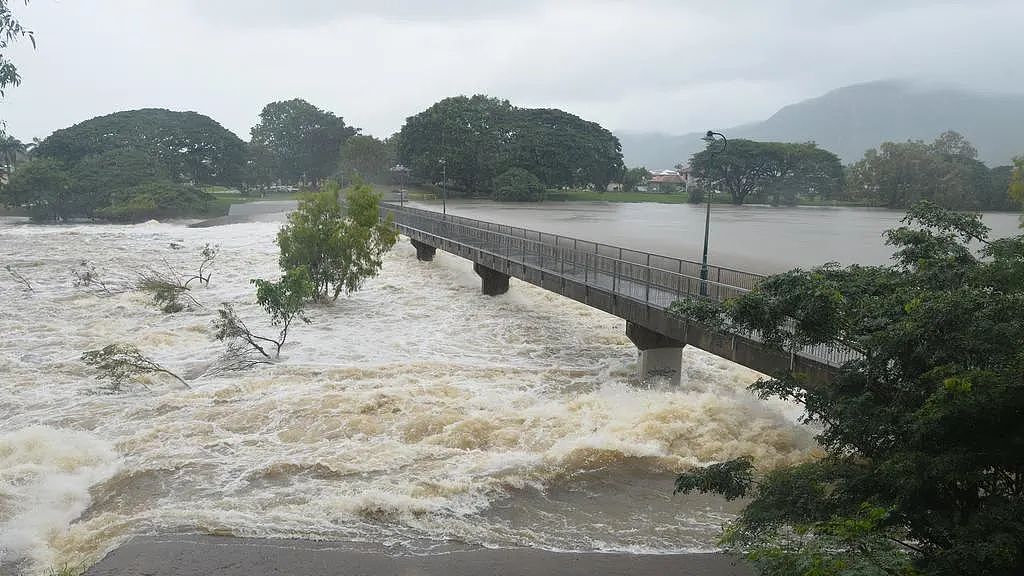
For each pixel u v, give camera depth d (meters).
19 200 101.75
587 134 143.12
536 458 18.81
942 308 9.66
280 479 17.45
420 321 36.00
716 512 16.33
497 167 134.75
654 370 25.73
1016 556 8.09
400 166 153.12
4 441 18.62
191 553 14.12
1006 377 8.49
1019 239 13.40
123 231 86.56
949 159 76.00
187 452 18.92
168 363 27.59
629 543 14.91
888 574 7.62
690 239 64.69
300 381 25.20
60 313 35.97
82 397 23.28
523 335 33.25
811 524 9.63
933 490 9.60
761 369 19.67
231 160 139.75
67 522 15.48
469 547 14.65
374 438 19.97
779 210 109.62
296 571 13.56
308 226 39.59
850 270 14.70
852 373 11.48
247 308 38.03
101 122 128.62
